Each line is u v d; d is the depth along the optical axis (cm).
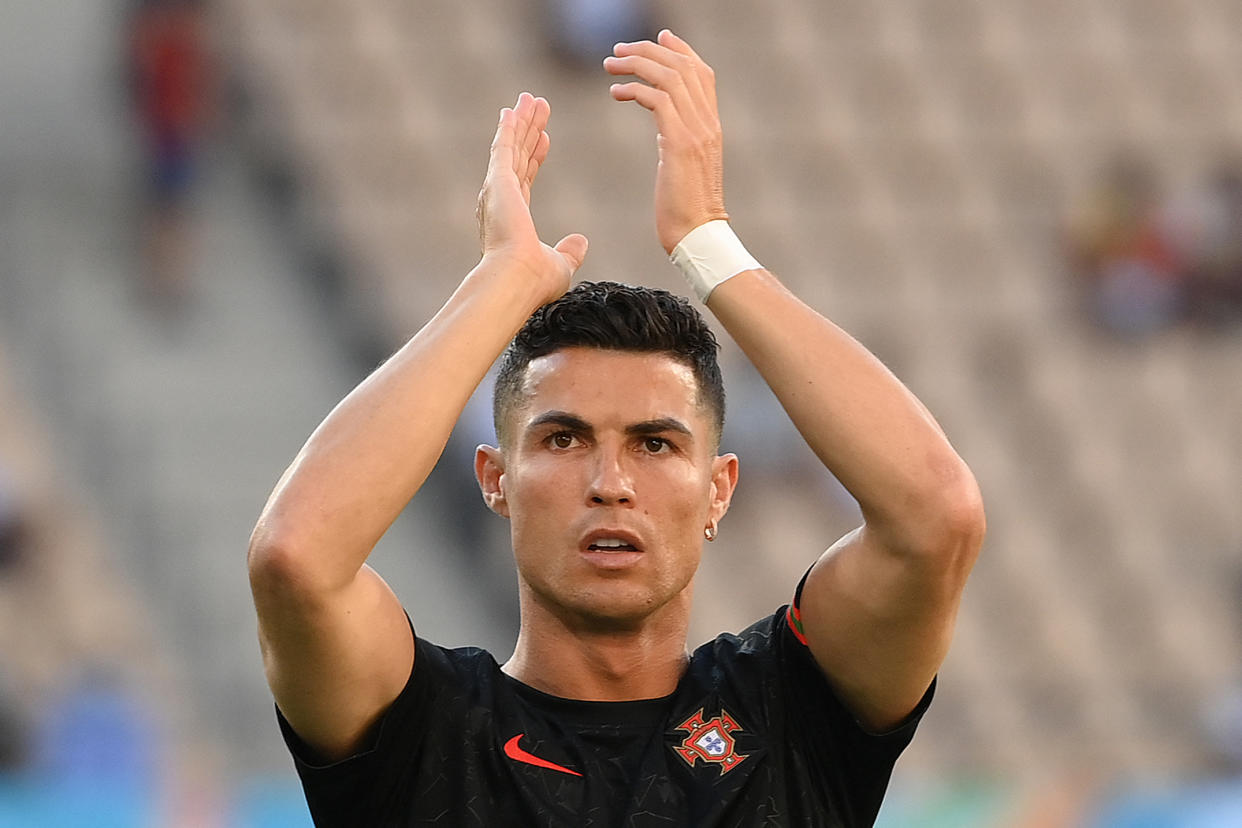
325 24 4088
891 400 676
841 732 711
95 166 3516
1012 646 3381
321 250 3716
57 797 1933
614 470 682
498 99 4106
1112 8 4609
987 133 4403
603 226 3969
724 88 4341
